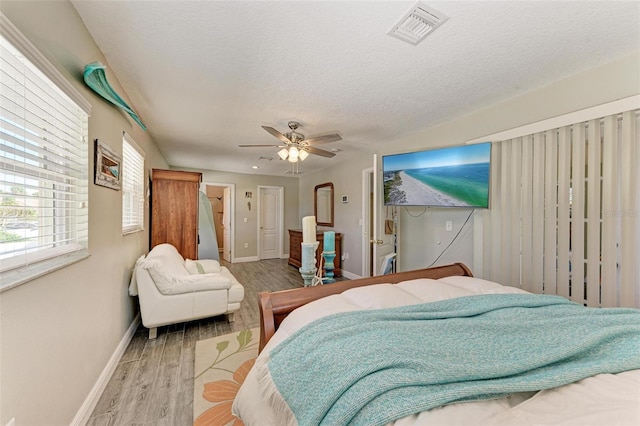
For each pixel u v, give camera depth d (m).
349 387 0.78
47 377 1.15
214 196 8.09
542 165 2.24
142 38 1.61
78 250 1.46
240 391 1.14
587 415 0.66
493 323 1.08
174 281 2.51
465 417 0.66
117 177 2.04
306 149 3.10
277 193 7.08
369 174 4.53
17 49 0.93
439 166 2.80
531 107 2.30
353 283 1.72
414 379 0.76
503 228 2.52
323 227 5.88
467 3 1.34
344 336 1.00
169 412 1.58
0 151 0.97
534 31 1.56
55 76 1.16
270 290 4.18
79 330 1.44
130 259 2.54
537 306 1.30
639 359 0.86
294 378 0.93
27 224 1.14
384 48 1.72
